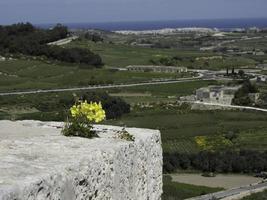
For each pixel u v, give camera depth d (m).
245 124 82.00
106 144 9.75
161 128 77.31
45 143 9.23
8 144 8.83
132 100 95.44
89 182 8.32
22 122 12.69
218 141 72.50
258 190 55.28
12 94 90.62
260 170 63.72
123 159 9.89
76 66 128.50
